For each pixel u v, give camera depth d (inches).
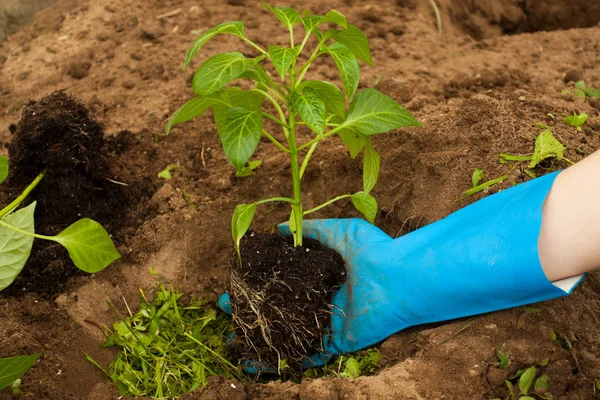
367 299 34.1
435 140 37.4
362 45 32.8
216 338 36.1
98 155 37.8
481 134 36.8
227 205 38.4
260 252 33.6
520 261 30.7
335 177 38.4
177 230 37.8
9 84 44.4
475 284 31.7
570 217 30.5
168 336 35.8
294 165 33.0
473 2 50.6
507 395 30.8
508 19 51.2
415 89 42.7
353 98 32.5
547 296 31.1
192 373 34.6
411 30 46.9
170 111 41.9
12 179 37.3
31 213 32.1
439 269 32.4
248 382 34.8
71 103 37.1
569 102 40.3
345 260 34.9
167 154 40.4
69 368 33.7
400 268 33.5
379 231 35.4
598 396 30.6
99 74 44.2
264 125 41.2
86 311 35.6
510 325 32.0
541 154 35.0
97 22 47.3
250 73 31.6
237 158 30.1
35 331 34.4
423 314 33.1
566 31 47.1
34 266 36.0
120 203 38.6
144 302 36.7
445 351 31.9
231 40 45.1
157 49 45.1
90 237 32.0
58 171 36.9
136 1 48.1
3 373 29.9
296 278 33.0
